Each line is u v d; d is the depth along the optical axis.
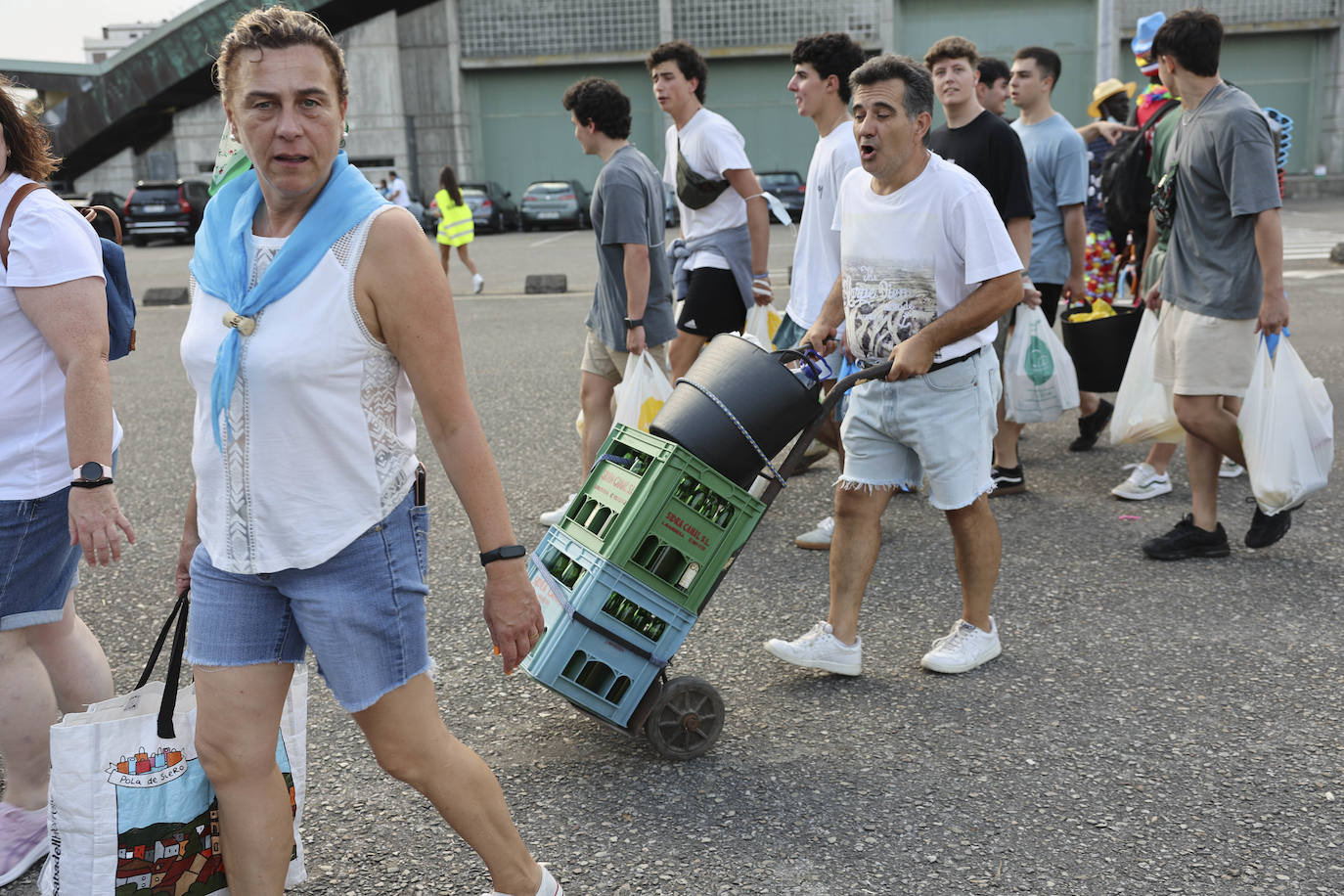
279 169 1.87
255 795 2.09
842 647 3.46
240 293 1.93
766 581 4.41
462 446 1.98
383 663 2.03
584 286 15.15
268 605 2.02
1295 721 3.18
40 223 2.40
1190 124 4.34
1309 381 4.31
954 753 3.06
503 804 2.21
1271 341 4.26
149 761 2.15
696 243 5.34
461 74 32.59
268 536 1.95
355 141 32.34
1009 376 5.25
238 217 1.99
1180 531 4.51
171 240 27.42
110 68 31.31
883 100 3.21
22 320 2.46
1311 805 2.76
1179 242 4.43
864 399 3.44
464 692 3.50
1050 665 3.59
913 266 3.30
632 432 3.07
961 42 4.73
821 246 4.86
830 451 6.04
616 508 2.97
